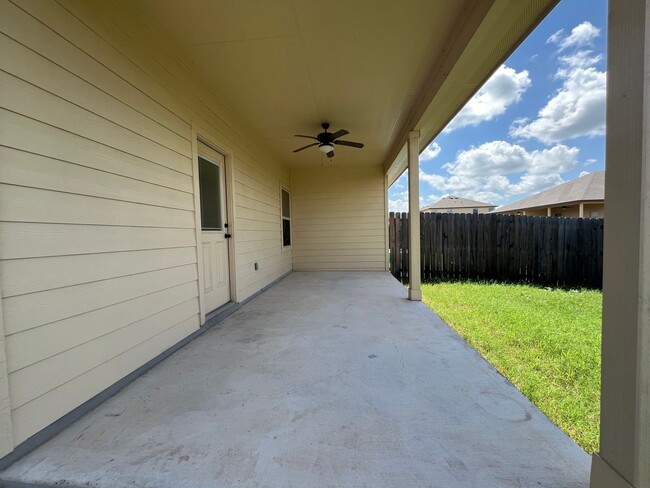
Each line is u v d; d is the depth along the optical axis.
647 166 0.86
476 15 2.12
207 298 3.31
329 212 7.58
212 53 2.73
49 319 1.49
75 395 1.61
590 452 1.52
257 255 4.94
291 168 7.60
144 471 1.22
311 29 2.44
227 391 1.85
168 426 1.51
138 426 1.52
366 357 2.33
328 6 2.18
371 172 7.46
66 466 1.26
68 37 1.63
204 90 3.21
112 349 1.88
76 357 1.63
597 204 11.18
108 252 1.89
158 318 2.35
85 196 1.73
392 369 2.12
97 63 1.83
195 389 1.88
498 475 1.17
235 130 4.07
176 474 1.20
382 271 7.42
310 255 7.67
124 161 2.05
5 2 1.32
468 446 1.33
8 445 1.28
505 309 4.42
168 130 2.56
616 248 0.96
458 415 1.56
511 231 6.86
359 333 2.92
